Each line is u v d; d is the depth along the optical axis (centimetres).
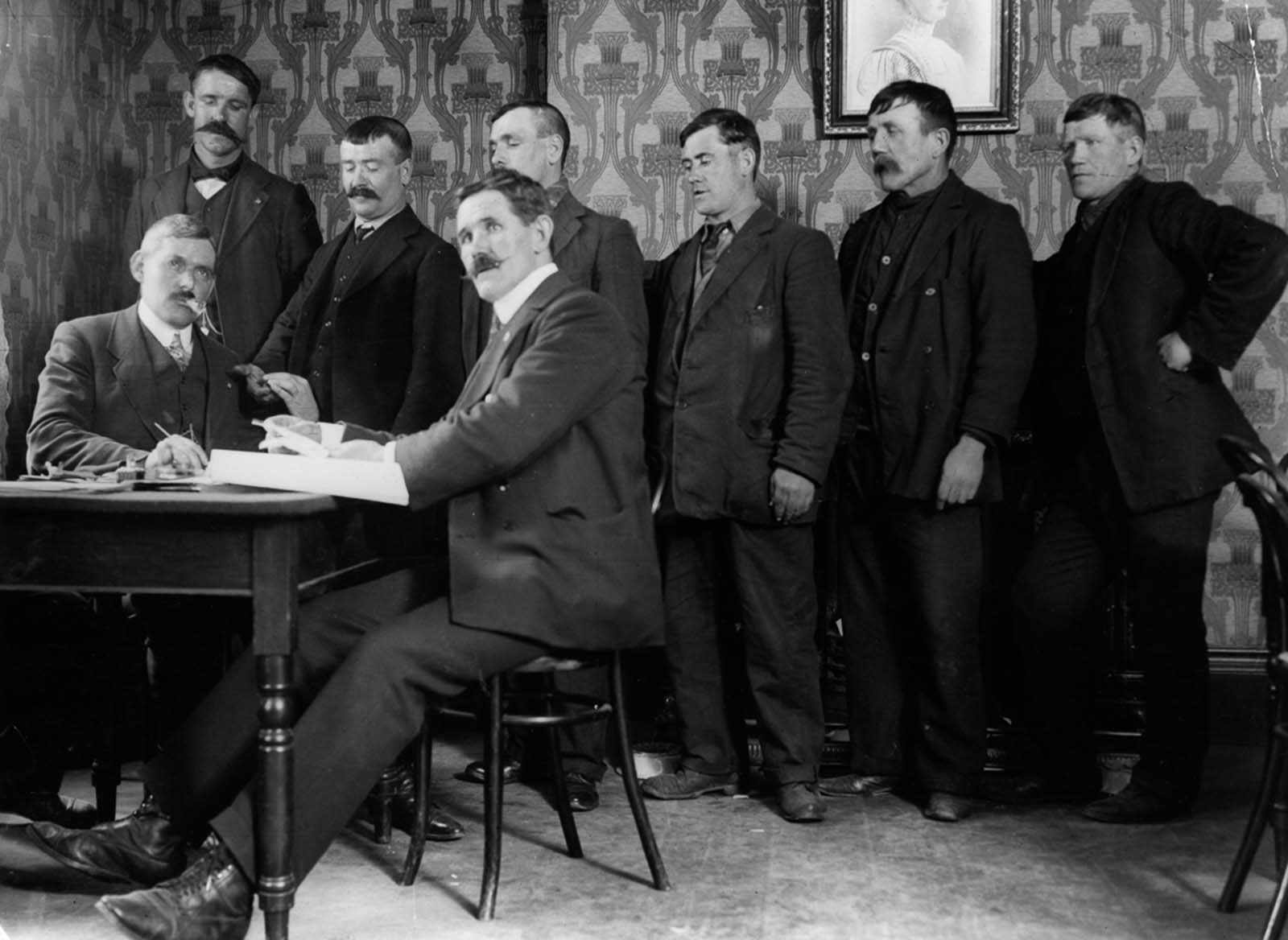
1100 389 340
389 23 492
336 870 293
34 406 437
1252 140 429
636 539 273
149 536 229
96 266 479
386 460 260
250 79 429
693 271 366
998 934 253
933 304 349
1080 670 358
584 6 457
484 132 488
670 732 411
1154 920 261
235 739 253
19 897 274
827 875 291
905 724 371
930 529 347
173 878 259
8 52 421
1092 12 435
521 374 262
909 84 355
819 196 448
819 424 339
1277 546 260
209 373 347
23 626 302
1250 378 433
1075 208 435
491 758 262
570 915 263
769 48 450
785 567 346
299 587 236
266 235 422
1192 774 336
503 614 254
